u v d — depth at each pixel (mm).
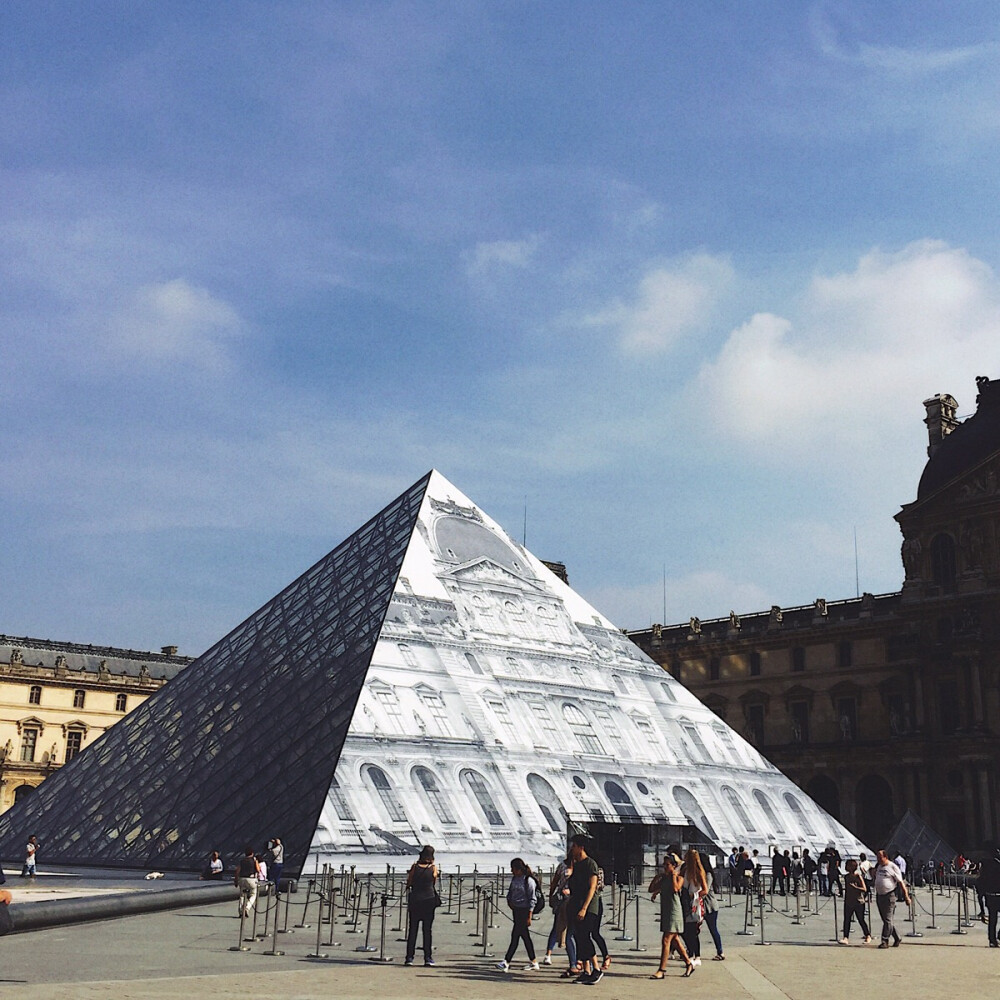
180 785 55938
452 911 40188
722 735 68188
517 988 22609
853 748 113000
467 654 58812
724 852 59062
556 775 55688
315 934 31891
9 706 152000
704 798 61719
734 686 125438
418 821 47969
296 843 44656
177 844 50969
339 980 22766
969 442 111875
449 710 54438
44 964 23938
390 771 49094
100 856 55094
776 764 118750
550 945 26781
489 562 67062
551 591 69438
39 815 66312
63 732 155000
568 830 53344
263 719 56375
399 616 57531
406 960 26000
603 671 65750
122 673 162625
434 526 66625
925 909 52562
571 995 21766
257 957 26516
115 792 61000
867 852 67500
